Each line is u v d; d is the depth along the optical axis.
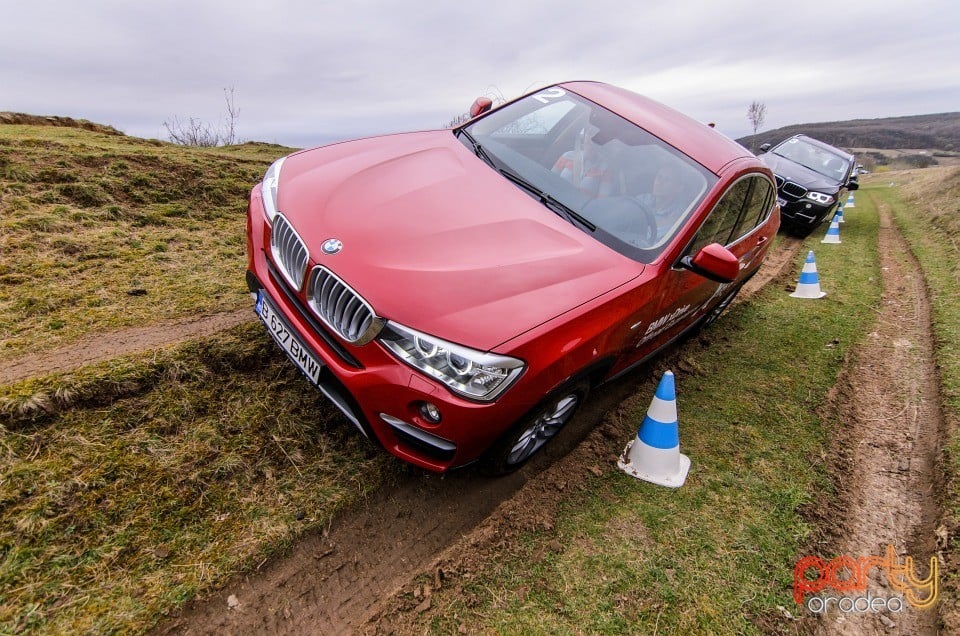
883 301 6.08
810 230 9.41
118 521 2.05
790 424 3.50
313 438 2.63
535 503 2.59
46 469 2.15
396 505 2.44
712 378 4.01
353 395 2.12
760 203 3.82
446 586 2.13
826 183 9.33
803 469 3.07
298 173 2.81
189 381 2.76
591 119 3.35
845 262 7.85
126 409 2.53
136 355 2.78
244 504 2.25
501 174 2.96
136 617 1.78
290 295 2.37
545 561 2.28
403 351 2.00
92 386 2.52
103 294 3.45
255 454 2.48
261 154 11.70
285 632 1.89
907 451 3.37
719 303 4.41
